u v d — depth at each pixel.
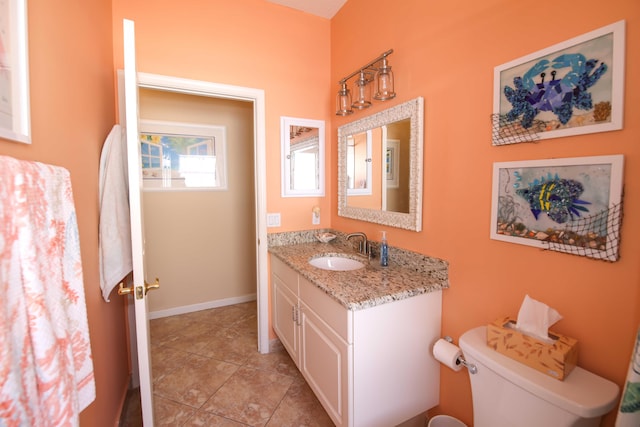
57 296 0.72
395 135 1.63
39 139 0.80
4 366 0.53
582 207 0.88
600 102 0.83
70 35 1.03
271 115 2.11
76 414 0.72
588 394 0.79
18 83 0.68
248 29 2.00
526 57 1.00
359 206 1.98
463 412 1.35
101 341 1.28
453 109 1.30
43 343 0.62
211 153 2.94
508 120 1.07
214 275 3.05
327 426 1.54
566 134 0.91
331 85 2.30
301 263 1.74
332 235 2.24
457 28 1.26
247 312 2.96
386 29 1.68
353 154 2.03
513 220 1.08
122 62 1.69
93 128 1.27
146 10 1.73
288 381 1.90
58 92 0.93
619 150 0.81
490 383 1.00
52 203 0.74
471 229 1.24
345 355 1.22
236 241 3.13
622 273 0.82
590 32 0.84
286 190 2.20
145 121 2.65
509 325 1.04
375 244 1.84
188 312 2.95
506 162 1.09
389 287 1.33
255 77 2.04
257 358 2.16
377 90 1.68
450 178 1.33
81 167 1.11
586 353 0.90
